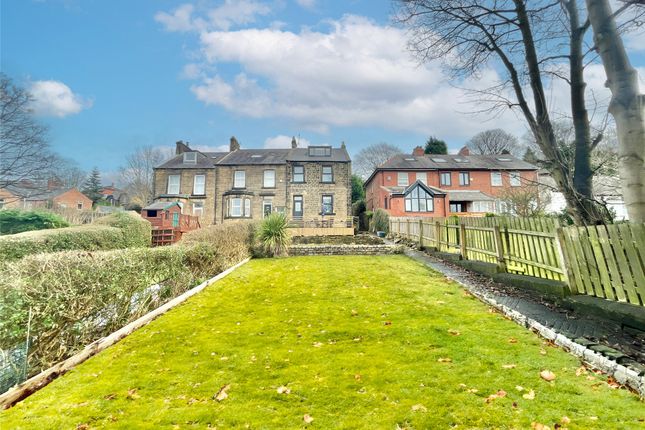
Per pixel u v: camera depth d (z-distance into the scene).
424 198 26.08
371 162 52.62
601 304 4.52
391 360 3.82
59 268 4.47
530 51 5.56
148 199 55.50
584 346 3.74
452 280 7.89
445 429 2.60
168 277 7.28
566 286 5.29
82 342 4.61
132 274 5.83
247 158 28.14
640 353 3.55
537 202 18.70
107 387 3.48
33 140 21.22
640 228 3.96
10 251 7.44
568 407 2.79
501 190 27.84
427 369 3.56
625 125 3.99
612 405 2.79
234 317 5.79
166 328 5.29
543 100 5.44
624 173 4.04
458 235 10.30
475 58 6.56
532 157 6.09
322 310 5.95
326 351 4.16
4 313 3.52
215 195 27.00
